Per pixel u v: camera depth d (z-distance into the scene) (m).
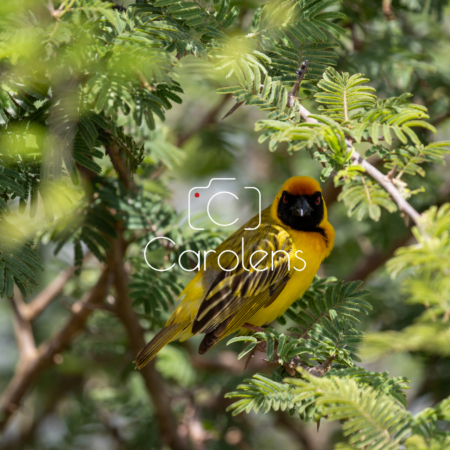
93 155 5.74
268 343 5.68
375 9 10.30
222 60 5.84
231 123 14.46
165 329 8.23
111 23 5.22
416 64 9.52
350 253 13.00
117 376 11.32
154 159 9.26
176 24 5.90
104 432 11.89
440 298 3.71
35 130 5.51
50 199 5.69
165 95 5.82
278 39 6.47
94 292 9.72
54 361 10.80
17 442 13.27
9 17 4.85
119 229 8.55
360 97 5.61
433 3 10.20
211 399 12.00
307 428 14.99
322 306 6.61
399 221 10.80
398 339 3.68
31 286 5.40
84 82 5.46
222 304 7.93
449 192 11.06
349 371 5.05
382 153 5.35
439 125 12.02
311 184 8.53
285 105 5.77
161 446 11.23
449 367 10.49
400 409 4.23
